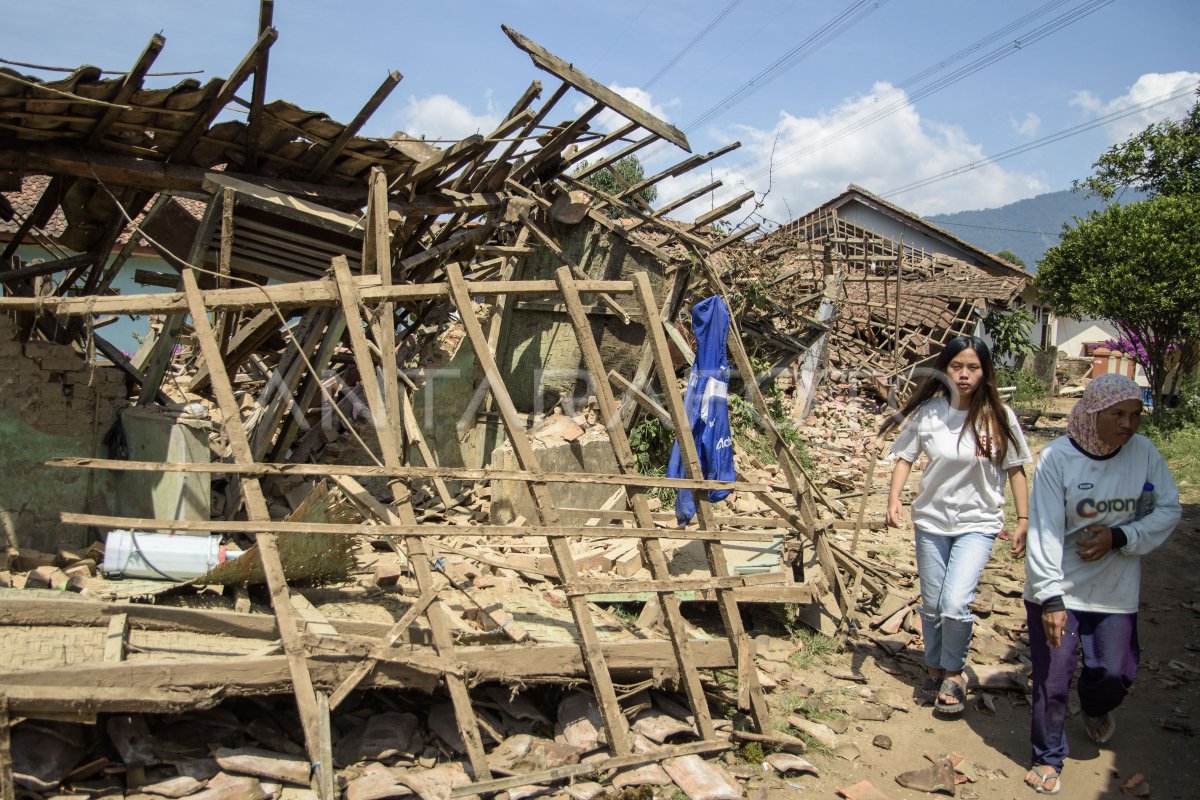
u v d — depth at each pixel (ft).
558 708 14.05
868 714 16.08
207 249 21.49
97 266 23.25
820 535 20.67
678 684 14.67
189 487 16.83
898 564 25.41
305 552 14.35
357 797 11.25
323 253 23.94
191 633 12.71
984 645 19.43
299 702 11.23
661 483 13.97
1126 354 69.51
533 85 22.49
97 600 12.77
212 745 11.73
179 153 20.34
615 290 14.34
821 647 19.07
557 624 15.48
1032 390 74.28
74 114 17.87
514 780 11.86
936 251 97.91
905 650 19.25
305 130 20.36
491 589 17.37
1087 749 15.08
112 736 11.24
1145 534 13.41
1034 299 95.86
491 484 23.73
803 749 14.39
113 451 18.47
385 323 13.50
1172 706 16.71
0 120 17.56
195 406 18.31
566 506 25.79
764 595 18.33
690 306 38.52
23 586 14.56
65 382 17.58
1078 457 13.65
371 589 16.19
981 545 16.02
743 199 30.96
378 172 18.38
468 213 29.25
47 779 10.51
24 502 17.03
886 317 69.77
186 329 27.48
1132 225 55.16
